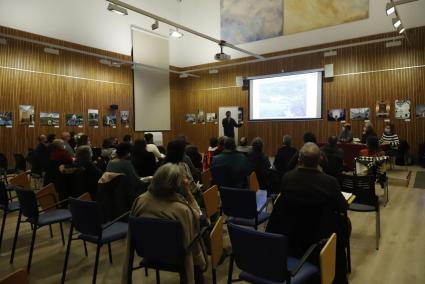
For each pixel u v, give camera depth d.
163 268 2.05
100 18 9.73
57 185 3.86
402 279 2.61
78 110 9.30
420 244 3.31
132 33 10.58
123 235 2.53
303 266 1.92
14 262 3.01
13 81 7.89
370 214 4.35
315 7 9.27
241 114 11.07
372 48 8.51
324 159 3.32
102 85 9.93
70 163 3.97
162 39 11.58
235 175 3.60
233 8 10.79
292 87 9.91
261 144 4.11
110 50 10.05
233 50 10.99
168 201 2.04
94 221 2.36
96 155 6.25
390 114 8.29
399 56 8.13
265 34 10.23
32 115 8.25
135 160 4.21
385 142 7.55
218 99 11.66
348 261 2.70
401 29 6.72
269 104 10.42
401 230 3.73
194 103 12.34
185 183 2.42
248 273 1.87
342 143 6.95
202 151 12.17
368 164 4.61
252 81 10.77
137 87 10.88
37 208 2.79
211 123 11.91
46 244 3.46
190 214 2.03
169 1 11.60
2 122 7.69
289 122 10.05
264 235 1.63
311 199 1.94
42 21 8.38
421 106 7.87
